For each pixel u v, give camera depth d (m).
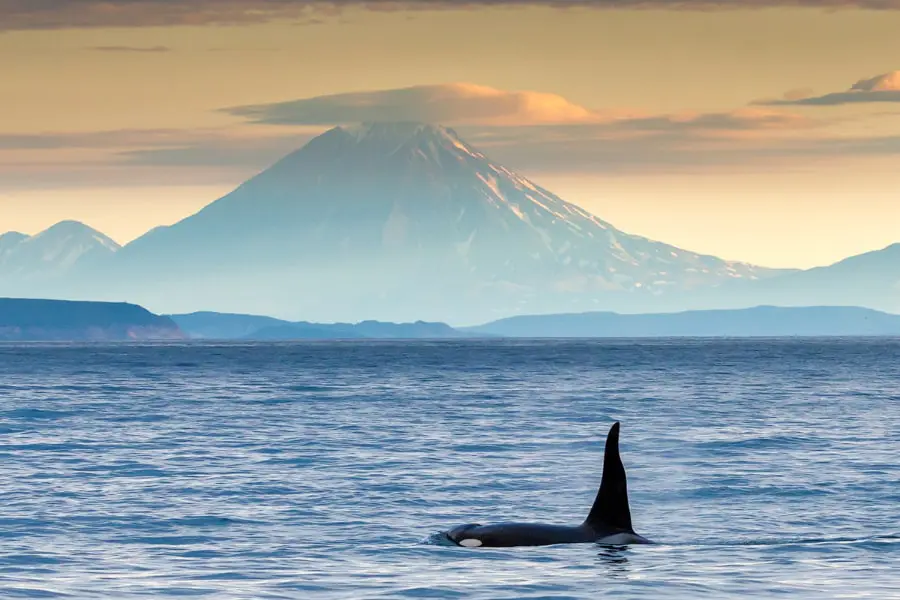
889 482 150.75
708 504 133.75
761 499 137.12
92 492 141.00
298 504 131.75
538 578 85.94
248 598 80.38
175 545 106.12
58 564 95.75
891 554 97.06
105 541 108.44
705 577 86.31
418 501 134.62
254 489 143.88
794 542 104.31
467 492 141.88
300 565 94.19
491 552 96.12
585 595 80.62
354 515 124.44
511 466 168.88
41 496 137.50
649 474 161.00
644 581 84.88
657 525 119.69
